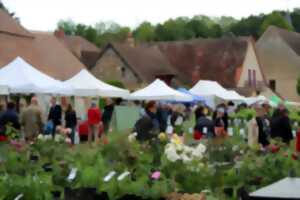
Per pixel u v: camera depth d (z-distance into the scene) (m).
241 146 12.65
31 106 19.84
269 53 87.06
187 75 74.50
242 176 9.40
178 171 9.36
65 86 26.77
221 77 74.44
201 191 8.48
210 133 17.91
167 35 117.88
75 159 9.66
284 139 20.25
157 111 23.89
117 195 7.86
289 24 123.88
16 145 12.09
